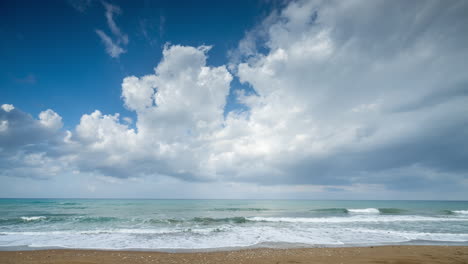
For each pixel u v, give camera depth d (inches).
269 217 1016.9
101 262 339.3
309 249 430.0
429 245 469.4
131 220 861.8
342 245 471.5
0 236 558.3
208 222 838.5
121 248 438.9
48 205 1852.9
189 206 1886.1
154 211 1322.6
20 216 999.6
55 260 349.7
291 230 659.4
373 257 362.6
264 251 414.6
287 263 330.3
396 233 608.7
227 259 357.4
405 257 360.5
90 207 1630.2
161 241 503.8
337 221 878.4
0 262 339.6
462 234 597.3
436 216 1086.4
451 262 329.7
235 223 819.4
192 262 341.1
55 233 598.9
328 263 327.6
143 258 363.9
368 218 983.0
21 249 429.7
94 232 613.6
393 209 1376.7
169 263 335.9
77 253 398.0
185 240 514.9
